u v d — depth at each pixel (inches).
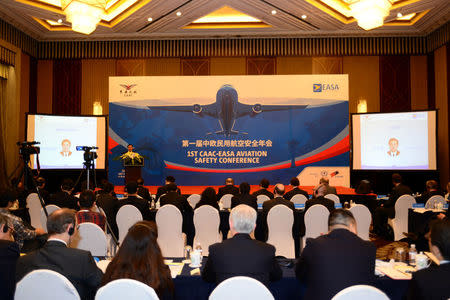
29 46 419.8
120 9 372.8
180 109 405.4
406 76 429.4
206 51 433.7
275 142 400.8
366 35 423.2
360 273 85.4
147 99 405.7
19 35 400.8
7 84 392.5
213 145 403.5
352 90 431.5
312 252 89.2
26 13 350.0
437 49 405.1
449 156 384.5
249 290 75.3
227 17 404.8
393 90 429.7
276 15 370.3
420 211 226.2
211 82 404.5
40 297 78.0
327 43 428.1
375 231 298.8
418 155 368.5
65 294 78.0
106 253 142.2
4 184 374.3
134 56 436.5
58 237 92.4
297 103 400.2
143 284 73.1
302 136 398.9
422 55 427.5
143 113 405.1
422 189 380.2
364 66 432.1
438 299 71.1
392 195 270.1
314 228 191.5
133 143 404.8
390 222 267.1
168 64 439.5
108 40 435.2
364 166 388.5
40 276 77.5
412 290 74.7
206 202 221.9
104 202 201.2
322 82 399.2
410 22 401.1
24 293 78.2
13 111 392.8
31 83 426.9
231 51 432.8
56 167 386.3
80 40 435.5
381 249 249.1
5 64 385.4
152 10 355.3
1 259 87.8
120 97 405.7
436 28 398.3
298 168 398.6
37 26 402.0
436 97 409.1
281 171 399.5
